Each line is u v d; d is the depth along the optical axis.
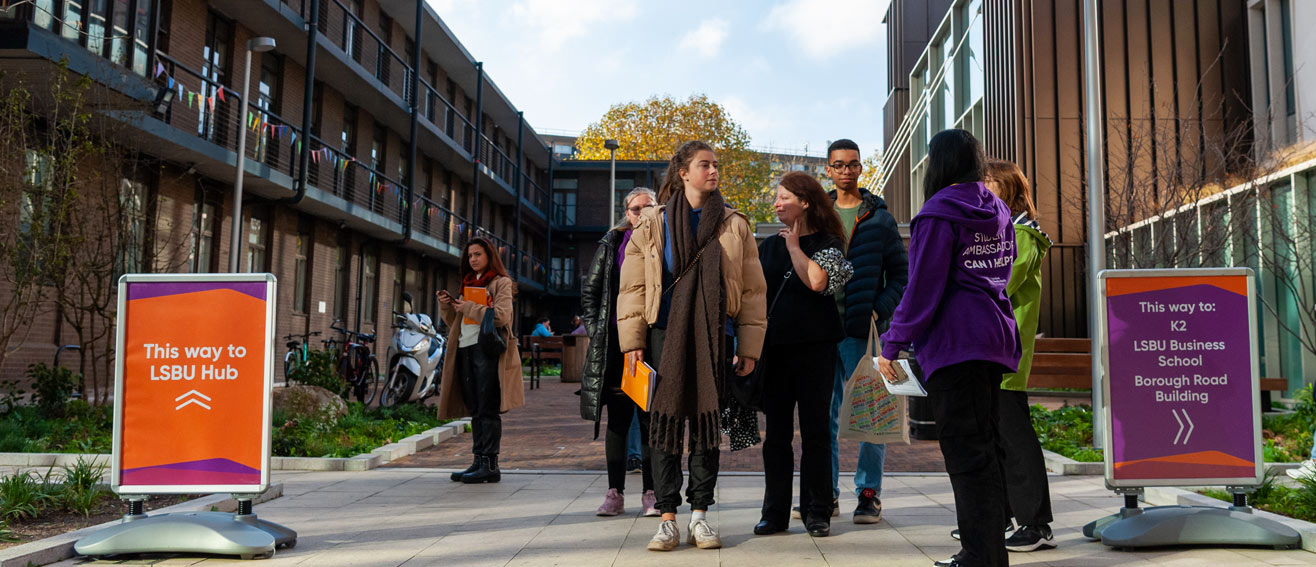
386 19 24.41
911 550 3.65
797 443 8.06
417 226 26.56
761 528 4.01
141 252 11.02
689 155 3.83
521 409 12.12
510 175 37.19
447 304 6.17
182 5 15.20
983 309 2.97
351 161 21.41
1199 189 12.84
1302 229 11.79
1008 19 18.92
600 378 4.45
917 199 28.83
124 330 3.90
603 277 4.64
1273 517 4.05
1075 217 17.84
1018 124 18.20
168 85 12.53
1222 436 3.87
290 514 4.70
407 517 4.59
